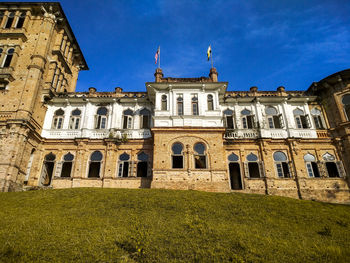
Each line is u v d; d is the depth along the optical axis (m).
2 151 23.02
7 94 26.02
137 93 30.11
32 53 28.11
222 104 29.08
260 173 25.38
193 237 10.95
